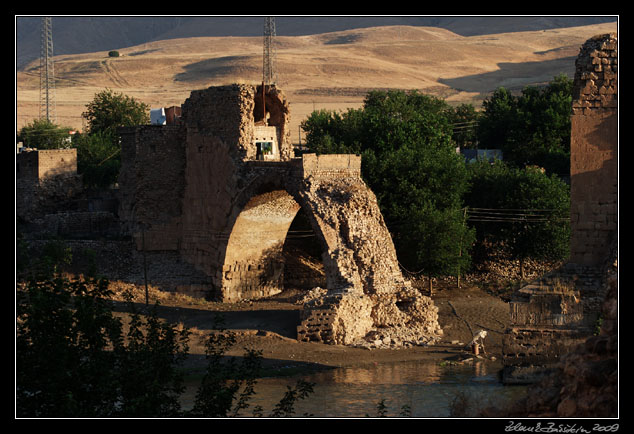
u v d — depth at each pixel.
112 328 27.00
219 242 64.88
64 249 61.19
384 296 54.66
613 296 22.17
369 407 34.41
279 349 48.78
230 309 60.44
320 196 57.06
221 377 27.41
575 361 21.38
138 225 68.25
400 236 67.88
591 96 34.56
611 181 34.34
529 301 33.66
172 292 64.50
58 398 24.09
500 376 37.84
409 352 48.97
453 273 66.62
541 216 71.12
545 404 21.38
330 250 55.34
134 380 25.66
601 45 34.56
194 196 67.12
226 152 63.94
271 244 67.06
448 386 37.75
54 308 25.77
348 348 50.00
